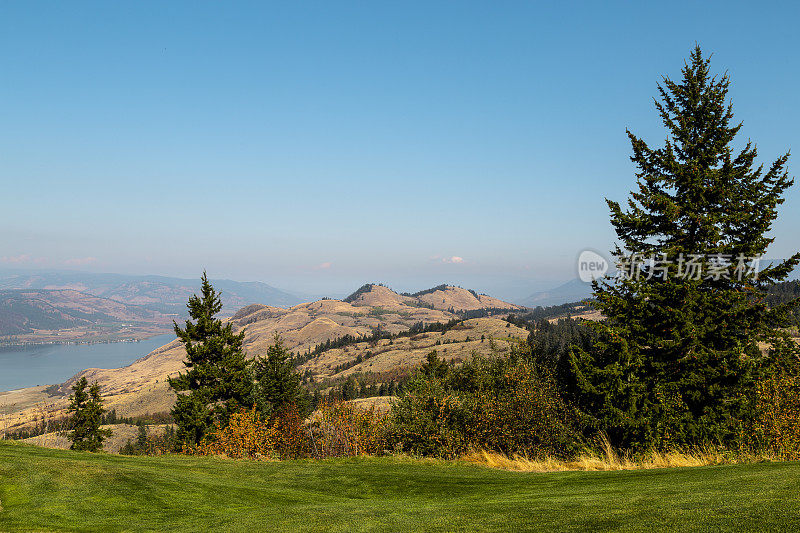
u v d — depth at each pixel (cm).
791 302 1706
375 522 552
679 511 448
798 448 1455
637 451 1605
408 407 2505
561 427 1812
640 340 1839
